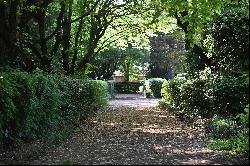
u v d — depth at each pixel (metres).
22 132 11.76
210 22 17.27
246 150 10.12
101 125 18.64
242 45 15.16
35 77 12.77
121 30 27.08
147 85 51.12
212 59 18.70
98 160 9.75
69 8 21.50
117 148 11.85
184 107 20.28
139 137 14.37
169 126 17.66
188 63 22.70
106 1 23.86
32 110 12.00
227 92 15.10
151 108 30.84
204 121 15.91
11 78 11.44
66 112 16.39
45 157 10.23
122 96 53.59
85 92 20.75
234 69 15.80
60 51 24.55
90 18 25.08
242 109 14.87
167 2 16.84
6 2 15.31
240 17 15.50
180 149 11.48
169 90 26.16
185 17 16.83
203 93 17.47
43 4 16.83
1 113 10.73
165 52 55.09
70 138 14.16
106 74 58.47
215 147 11.52
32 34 21.17
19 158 9.95
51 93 13.90
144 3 24.14
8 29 14.90
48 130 13.39
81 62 24.47
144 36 30.42
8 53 15.15
